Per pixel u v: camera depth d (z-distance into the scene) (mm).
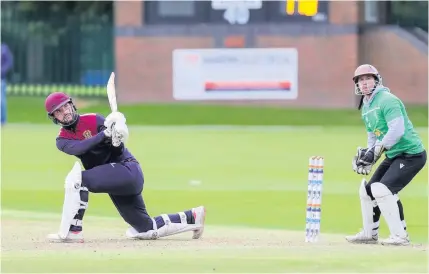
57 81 144875
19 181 68562
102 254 33781
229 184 66500
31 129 111562
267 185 66000
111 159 38344
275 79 129875
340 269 30516
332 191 62312
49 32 145875
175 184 66625
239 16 133000
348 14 129375
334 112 123500
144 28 135375
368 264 31406
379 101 38219
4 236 41406
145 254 33812
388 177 38250
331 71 129625
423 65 129500
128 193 38375
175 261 32062
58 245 36938
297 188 64375
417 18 136750
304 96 129875
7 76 145375
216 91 131375
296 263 31578
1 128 112688
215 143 95250
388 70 130750
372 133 39156
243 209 55219
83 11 146750
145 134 104938
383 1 132500
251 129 111125
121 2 136125
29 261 32312
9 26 146250
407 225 48938
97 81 144125
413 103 129375
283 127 113750
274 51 130000
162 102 134125
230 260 32281
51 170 75312
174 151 88250
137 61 135250
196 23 134625
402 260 32344
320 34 129875
